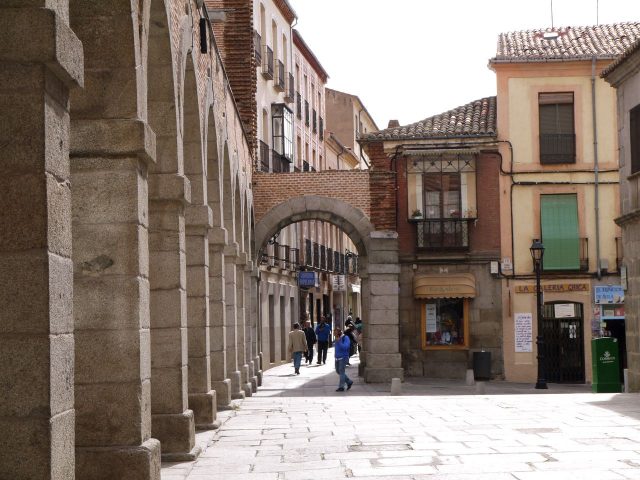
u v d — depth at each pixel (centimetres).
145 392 941
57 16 603
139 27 954
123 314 920
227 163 2217
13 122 598
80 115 915
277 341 4412
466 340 3347
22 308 595
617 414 1706
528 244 3384
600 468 1095
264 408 2014
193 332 1560
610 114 3431
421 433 1474
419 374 3353
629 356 2366
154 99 1205
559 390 2931
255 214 3247
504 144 3406
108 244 918
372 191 3247
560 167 3409
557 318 3375
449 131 3412
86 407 916
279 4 4497
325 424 1648
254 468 1152
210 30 1680
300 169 5172
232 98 2270
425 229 3359
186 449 1224
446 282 3309
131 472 908
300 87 5219
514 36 3775
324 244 5859
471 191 3384
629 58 2250
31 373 593
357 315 7188
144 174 952
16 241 596
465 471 1091
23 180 597
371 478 1056
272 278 4303
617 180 3403
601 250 3391
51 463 593
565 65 3434
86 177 916
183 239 1248
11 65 598
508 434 1434
